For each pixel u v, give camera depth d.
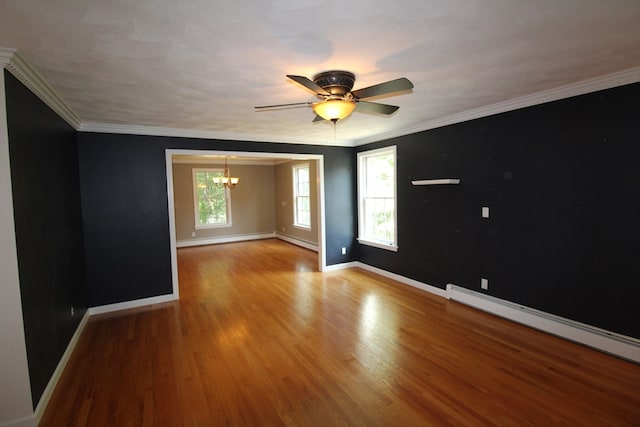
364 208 5.88
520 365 2.67
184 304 4.32
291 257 7.14
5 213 2.00
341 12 1.60
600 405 2.18
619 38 1.96
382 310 3.94
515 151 3.40
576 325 2.99
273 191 9.90
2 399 2.03
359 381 2.52
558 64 2.37
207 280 5.40
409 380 2.51
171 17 1.61
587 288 2.93
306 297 4.46
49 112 2.84
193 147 4.60
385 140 5.16
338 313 3.88
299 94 2.89
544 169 3.17
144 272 4.34
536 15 1.68
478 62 2.29
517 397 2.28
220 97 2.96
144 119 3.81
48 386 2.40
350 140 5.76
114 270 4.17
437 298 4.31
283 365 2.76
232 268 6.20
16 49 1.93
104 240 4.10
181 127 4.36
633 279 2.65
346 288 4.82
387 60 2.22
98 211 4.06
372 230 5.77
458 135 4.00
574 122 2.93
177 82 2.55
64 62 2.13
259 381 2.54
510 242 3.52
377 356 2.87
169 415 2.19
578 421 2.04
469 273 4.00
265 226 9.85
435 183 4.04
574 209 2.97
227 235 9.29
